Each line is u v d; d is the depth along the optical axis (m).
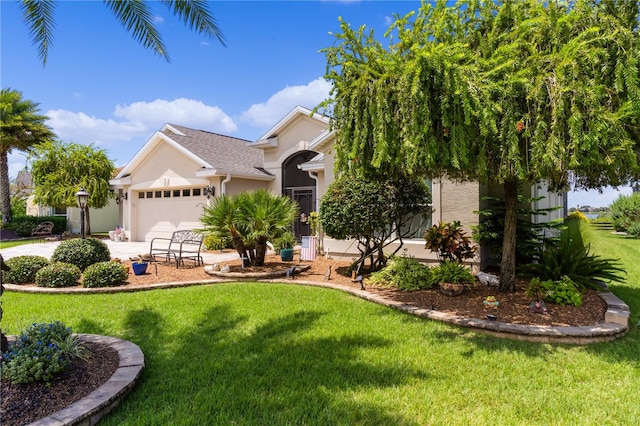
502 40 5.09
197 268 10.27
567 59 4.29
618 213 20.33
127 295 7.43
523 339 4.85
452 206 9.31
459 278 7.00
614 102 4.48
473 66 4.63
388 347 4.62
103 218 27.17
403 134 4.63
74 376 3.60
